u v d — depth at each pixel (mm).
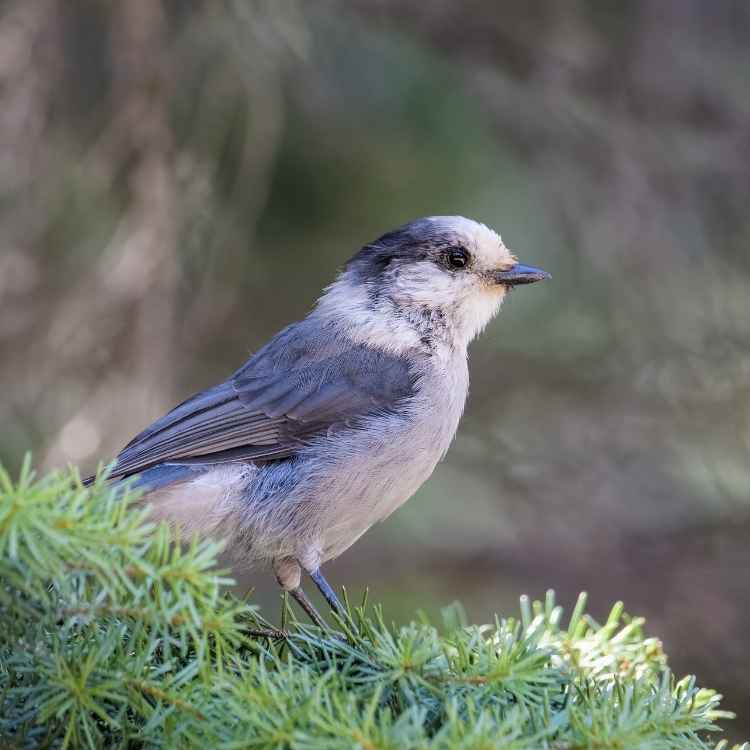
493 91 12180
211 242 11352
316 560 7777
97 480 4629
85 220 11312
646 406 12344
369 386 8070
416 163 12641
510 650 5371
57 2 11000
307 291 12766
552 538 12344
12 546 4219
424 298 8484
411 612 12391
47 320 10969
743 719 11367
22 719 4887
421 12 12078
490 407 12656
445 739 4449
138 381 10656
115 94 10961
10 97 10852
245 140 11914
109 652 4816
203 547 4746
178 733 4797
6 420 10938
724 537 12078
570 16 12352
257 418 7867
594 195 12102
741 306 12141
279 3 11086
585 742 4715
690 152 12078
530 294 12617
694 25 12508
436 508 13031
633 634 6121
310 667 5414
